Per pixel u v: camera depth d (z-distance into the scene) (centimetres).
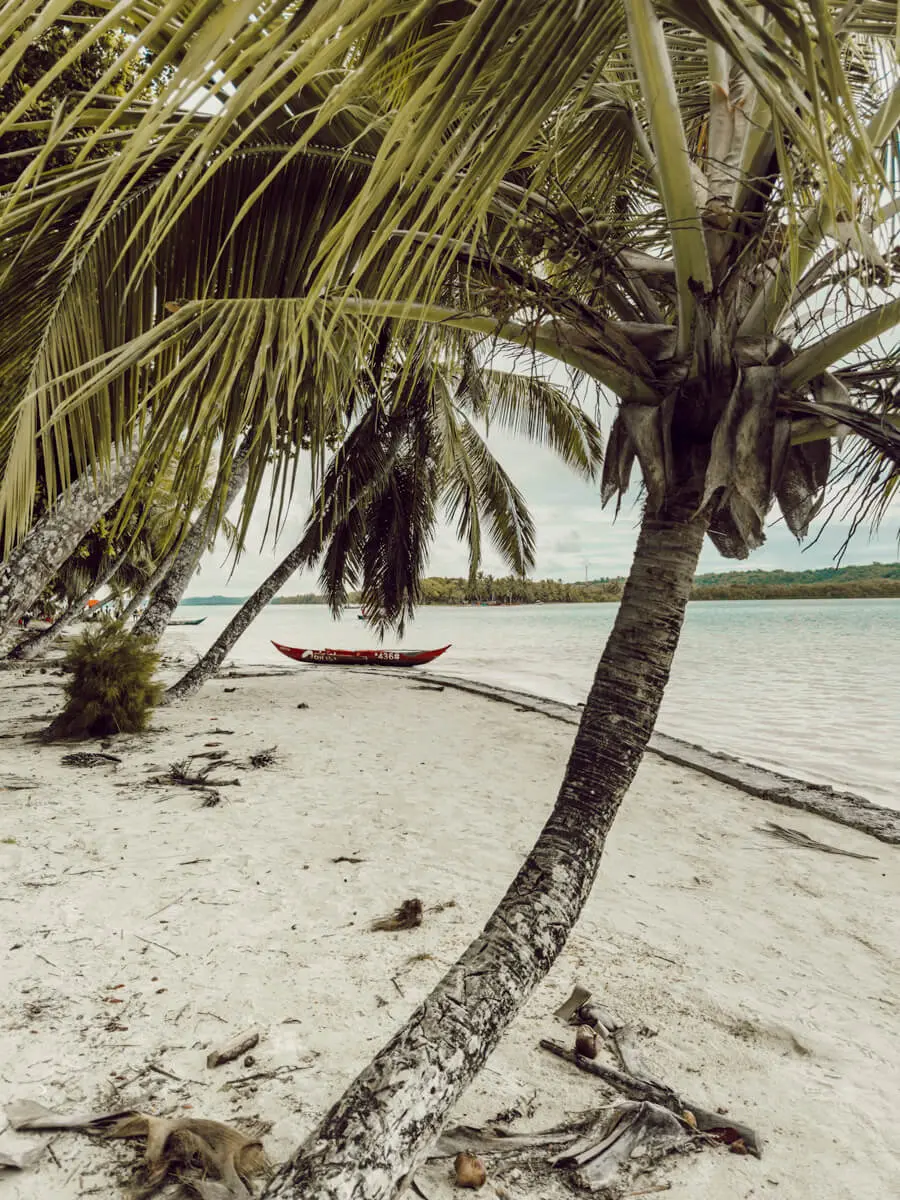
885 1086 240
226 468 246
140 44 75
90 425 274
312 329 242
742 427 195
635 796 620
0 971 279
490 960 182
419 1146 154
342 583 1141
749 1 108
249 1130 203
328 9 82
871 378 223
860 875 450
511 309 212
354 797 558
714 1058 252
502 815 530
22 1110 203
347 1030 253
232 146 88
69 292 270
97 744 715
